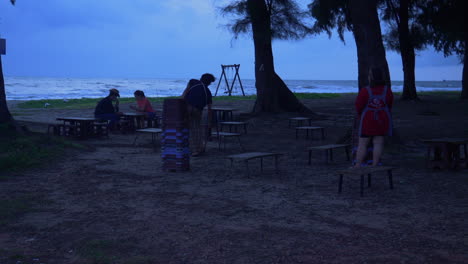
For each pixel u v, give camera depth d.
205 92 9.70
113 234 4.36
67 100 34.28
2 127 9.69
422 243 4.01
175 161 7.88
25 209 5.29
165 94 55.66
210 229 4.51
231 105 28.38
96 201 5.71
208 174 7.66
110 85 103.62
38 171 7.77
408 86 31.88
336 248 3.91
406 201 5.60
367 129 6.45
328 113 22.28
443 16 28.20
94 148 10.92
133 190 6.37
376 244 4.00
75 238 4.25
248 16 18.53
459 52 32.12
